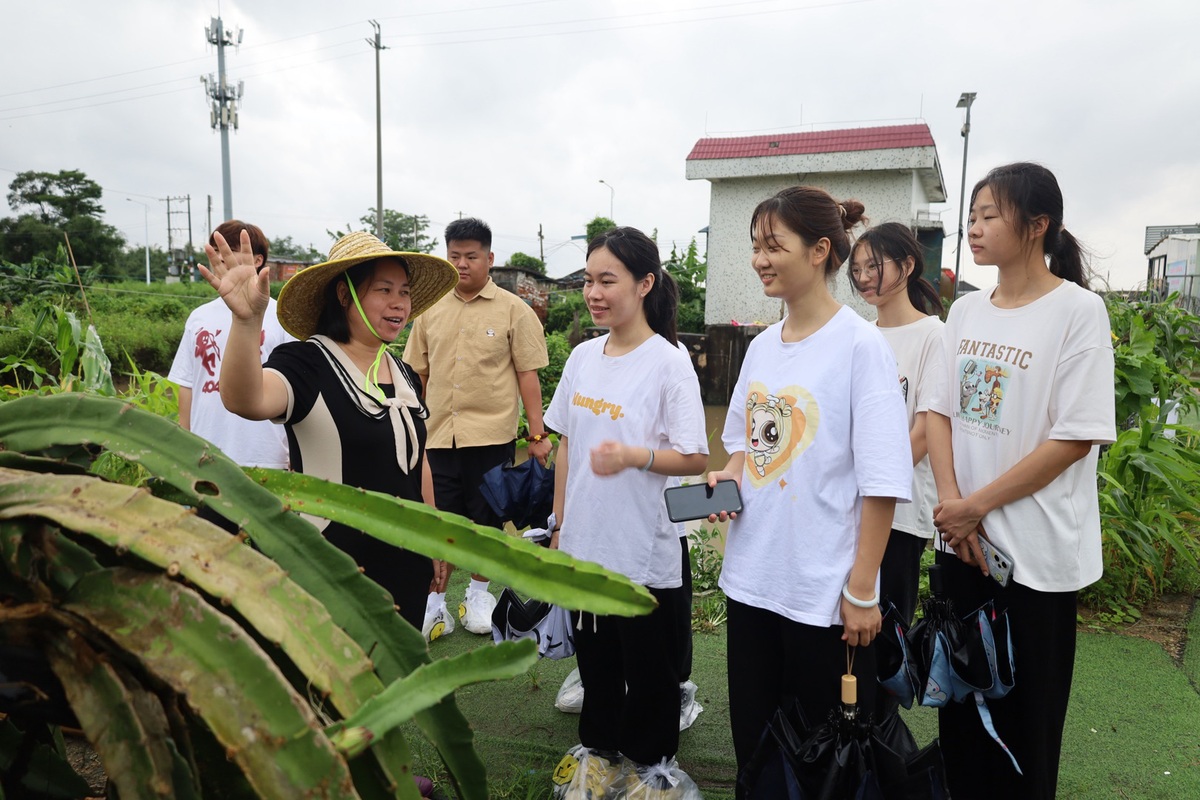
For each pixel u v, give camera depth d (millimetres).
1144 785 2469
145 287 28281
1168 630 3652
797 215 1846
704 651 3436
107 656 838
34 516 868
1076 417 1867
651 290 2348
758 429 1964
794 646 1872
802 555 1844
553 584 1057
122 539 839
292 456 1919
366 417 1911
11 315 14086
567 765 2402
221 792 903
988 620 1952
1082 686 3109
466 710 2930
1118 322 5223
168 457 1034
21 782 1041
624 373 2271
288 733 778
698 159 16219
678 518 1955
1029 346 1981
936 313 2869
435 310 3619
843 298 14172
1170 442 4227
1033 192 1949
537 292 14531
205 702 779
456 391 3508
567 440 2555
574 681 2945
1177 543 3869
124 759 806
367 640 1050
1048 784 1982
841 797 1681
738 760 2021
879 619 1786
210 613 808
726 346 11625
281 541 1046
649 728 2250
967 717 2086
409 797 912
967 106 16719
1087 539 1964
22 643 894
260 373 1682
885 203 15516
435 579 2535
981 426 2072
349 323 1996
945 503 2064
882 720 1943
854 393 1808
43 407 1070
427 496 2311
